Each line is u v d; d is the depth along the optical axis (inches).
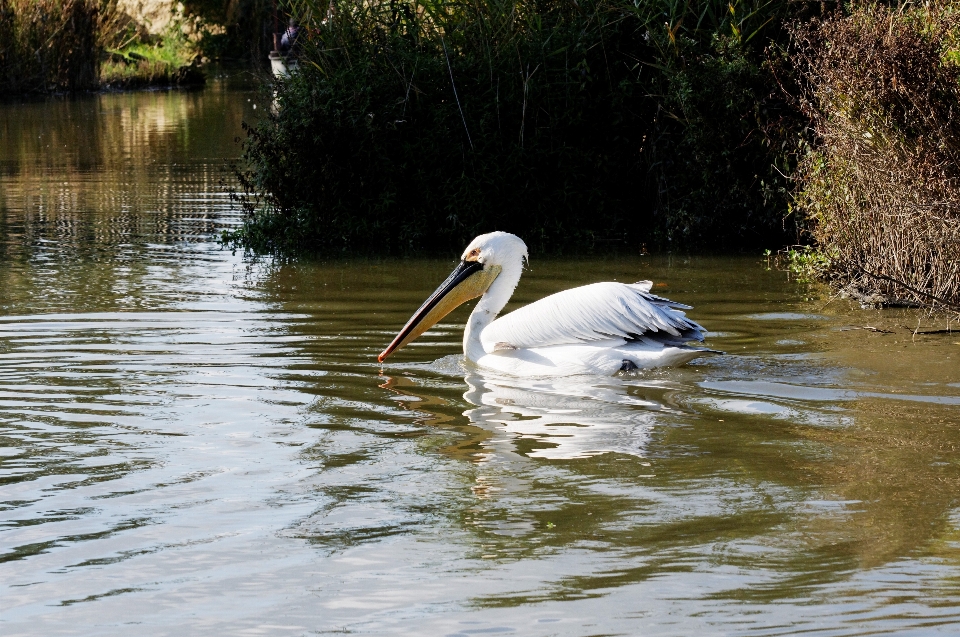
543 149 582.9
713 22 591.5
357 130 577.3
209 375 317.1
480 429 265.6
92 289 442.0
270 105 728.3
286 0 649.6
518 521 208.2
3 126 1067.3
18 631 168.7
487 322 348.8
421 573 186.5
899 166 422.0
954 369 321.1
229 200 682.2
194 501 218.7
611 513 211.6
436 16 615.2
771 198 559.5
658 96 587.2
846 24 450.3
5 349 346.0
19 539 200.8
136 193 707.4
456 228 571.8
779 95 563.8
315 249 552.4
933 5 436.8
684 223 572.7
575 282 467.5
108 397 293.6
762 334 369.4
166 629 169.0
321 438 258.8
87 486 227.1
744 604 174.6
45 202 674.8
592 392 298.5
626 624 168.2
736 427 266.2
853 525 205.2
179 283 458.3
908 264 426.6
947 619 168.7
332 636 165.9
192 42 1756.9
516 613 172.2
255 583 183.5
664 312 321.1
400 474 233.8
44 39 1387.8
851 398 290.7
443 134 577.9
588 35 593.0
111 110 1203.9
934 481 227.9
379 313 403.5
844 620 168.7
